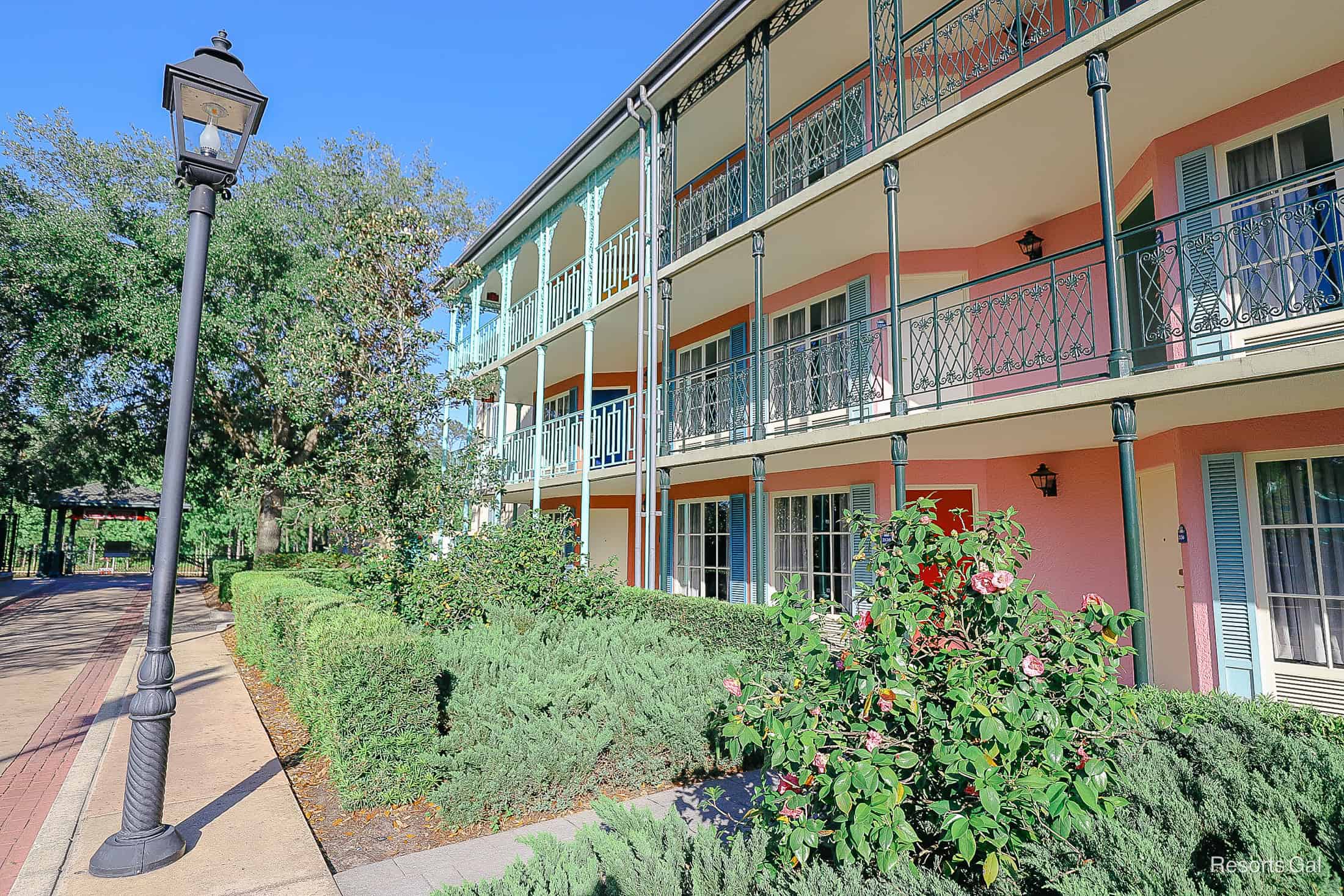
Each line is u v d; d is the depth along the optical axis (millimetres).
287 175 16625
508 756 4637
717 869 2836
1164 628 6758
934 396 8742
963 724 2676
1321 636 5281
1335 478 5293
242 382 18219
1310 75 5484
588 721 5105
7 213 15258
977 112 6105
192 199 4297
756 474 8398
